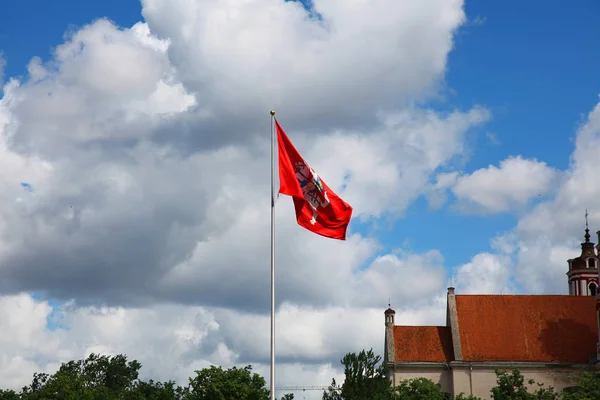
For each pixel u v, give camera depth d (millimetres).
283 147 58312
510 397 108250
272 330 55750
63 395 135125
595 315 127750
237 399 126625
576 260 144000
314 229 58750
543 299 129625
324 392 115625
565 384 121312
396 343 126188
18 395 137250
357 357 114312
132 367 186000
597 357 121312
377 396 110438
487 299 129375
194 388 128750
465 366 122188
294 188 57781
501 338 125375
